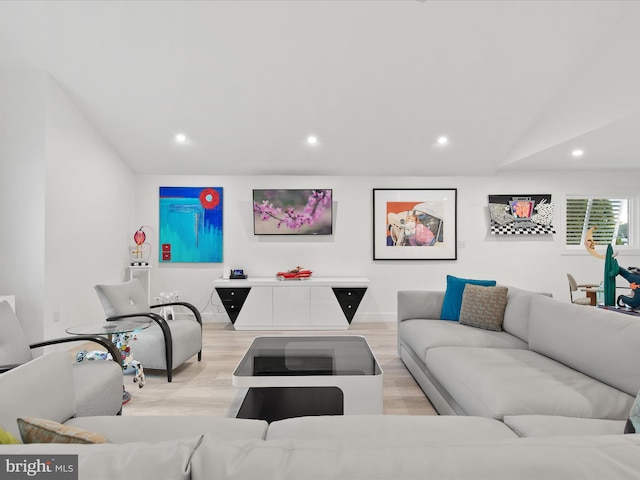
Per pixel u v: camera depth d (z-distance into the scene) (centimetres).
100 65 357
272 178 548
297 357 265
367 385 221
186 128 444
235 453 62
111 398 205
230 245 544
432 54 344
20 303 360
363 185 550
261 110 415
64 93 388
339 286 498
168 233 540
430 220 550
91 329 309
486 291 317
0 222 362
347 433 137
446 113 418
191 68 361
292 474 58
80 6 303
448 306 346
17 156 362
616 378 183
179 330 333
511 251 556
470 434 139
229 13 309
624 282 561
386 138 463
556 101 400
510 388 181
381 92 388
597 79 354
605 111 358
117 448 62
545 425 147
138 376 295
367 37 328
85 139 423
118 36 328
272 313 496
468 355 237
